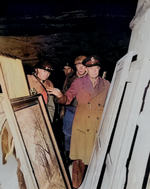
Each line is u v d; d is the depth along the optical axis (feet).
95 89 6.56
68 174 6.99
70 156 7.06
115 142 4.08
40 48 6.25
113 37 6.06
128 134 3.44
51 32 6.12
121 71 4.34
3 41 6.10
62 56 6.34
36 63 6.38
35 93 6.57
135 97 3.30
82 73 6.48
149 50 3.31
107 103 5.84
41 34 6.13
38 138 5.46
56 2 5.83
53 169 5.92
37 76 6.48
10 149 6.02
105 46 6.16
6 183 5.93
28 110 5.29
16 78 5.34
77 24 6.01
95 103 6.66
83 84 6.55
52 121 6.87
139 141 3.75
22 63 6.20
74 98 6.72
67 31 6.10
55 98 6.72
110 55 6.22
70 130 6.92
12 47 6.17
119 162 3.64
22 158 4.42
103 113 6.22
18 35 6.11
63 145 7.05
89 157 6.95
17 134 4.25
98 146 5.34
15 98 4.62
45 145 5.81
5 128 5.82
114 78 5.73
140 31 3.96
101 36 6.09
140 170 3.60
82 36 6.13
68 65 6.43
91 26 6.01
